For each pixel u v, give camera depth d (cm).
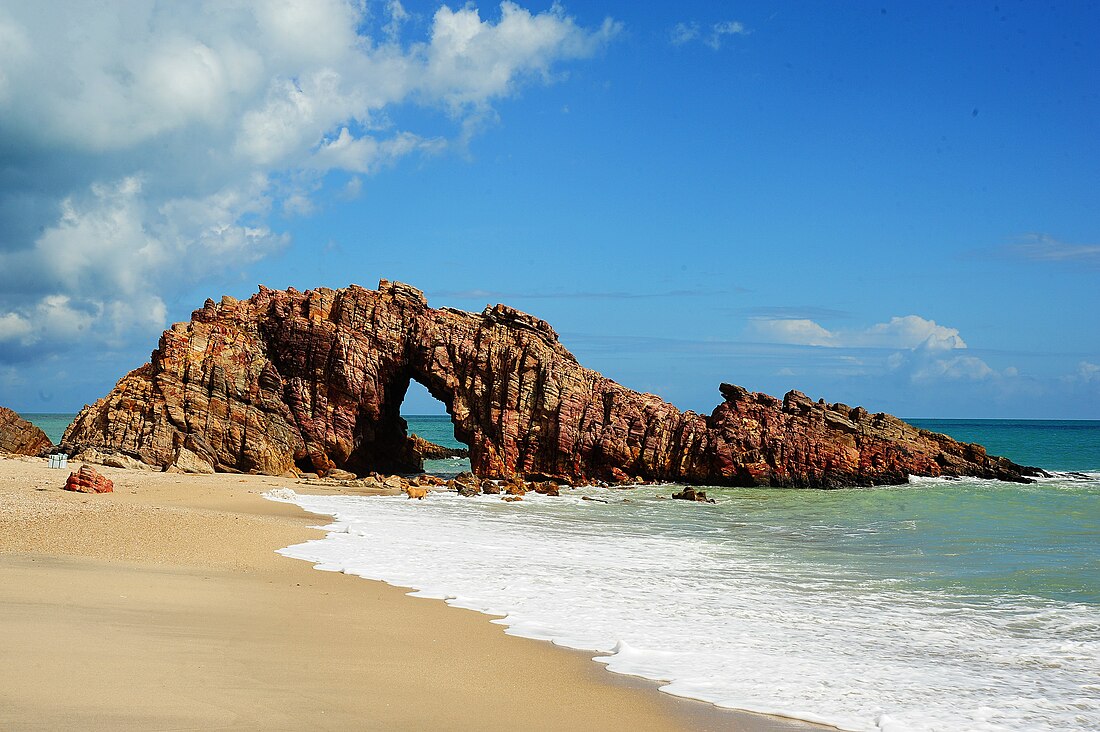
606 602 1905
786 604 1977
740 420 6031
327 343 5800
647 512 4288
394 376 6147
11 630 1233
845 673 1384
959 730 1127
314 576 2045
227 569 2050
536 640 1503
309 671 1184
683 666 1377
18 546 2123
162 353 5538
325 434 5700
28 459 5234
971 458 6316
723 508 4528
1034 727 1152
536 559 2531
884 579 2345
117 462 5088
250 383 5594
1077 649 1588
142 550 2216
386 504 4256
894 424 6438
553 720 1062
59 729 848
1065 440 14012
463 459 8944
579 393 6044
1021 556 2797
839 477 5756
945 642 1634
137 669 1095
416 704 1072
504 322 6278
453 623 1605
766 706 1184
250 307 6022
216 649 1252
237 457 5362
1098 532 3438
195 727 896
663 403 6288
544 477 5812
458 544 2798
